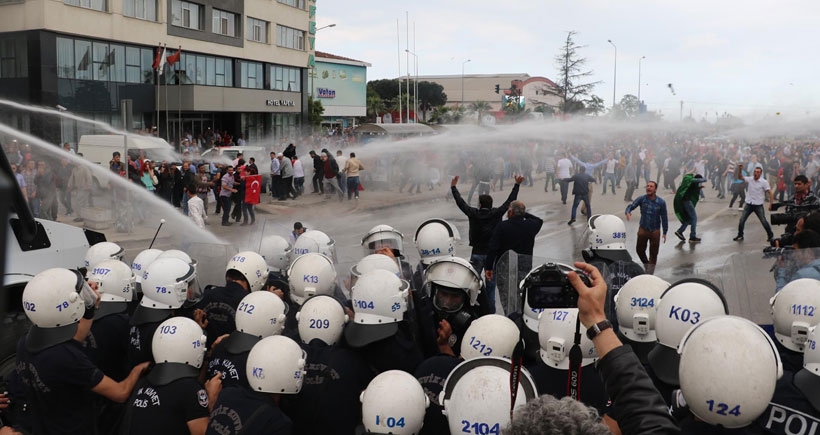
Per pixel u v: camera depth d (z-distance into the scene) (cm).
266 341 374
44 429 434
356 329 419
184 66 4122
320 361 412
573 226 1998
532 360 397
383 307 418
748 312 608
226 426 356
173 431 391
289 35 5097
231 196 2109
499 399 300
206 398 399
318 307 439
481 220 998
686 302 349
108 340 499
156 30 3856
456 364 389
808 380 329
